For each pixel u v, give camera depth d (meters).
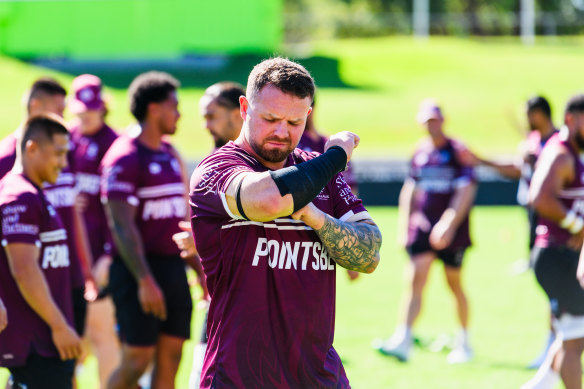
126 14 117.56
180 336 18.03
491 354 24.95
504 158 67.81
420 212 25.45
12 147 17.09
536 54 140.50
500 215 58.81
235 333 10.16
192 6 119.06
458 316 24.64
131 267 17.11
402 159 63.03
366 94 111.31
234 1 119.69
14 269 14.06
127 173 17.42
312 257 10.38
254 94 9.98
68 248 16.20
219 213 9.98
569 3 191.88
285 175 9.45
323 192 10.84
